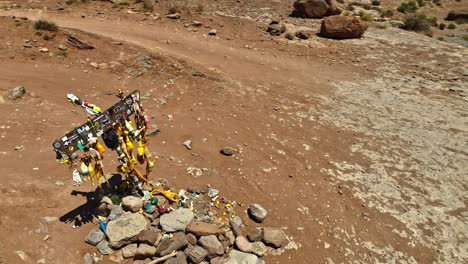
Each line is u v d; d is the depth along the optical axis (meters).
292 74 18.33
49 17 23.00
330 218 9.16
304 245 8.26
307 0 26.97
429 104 16.02
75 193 8.46
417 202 10.09
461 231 9.30
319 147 12.12
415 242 8.83
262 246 7.83
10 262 6.60
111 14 24.66
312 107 14.85
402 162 11.77
